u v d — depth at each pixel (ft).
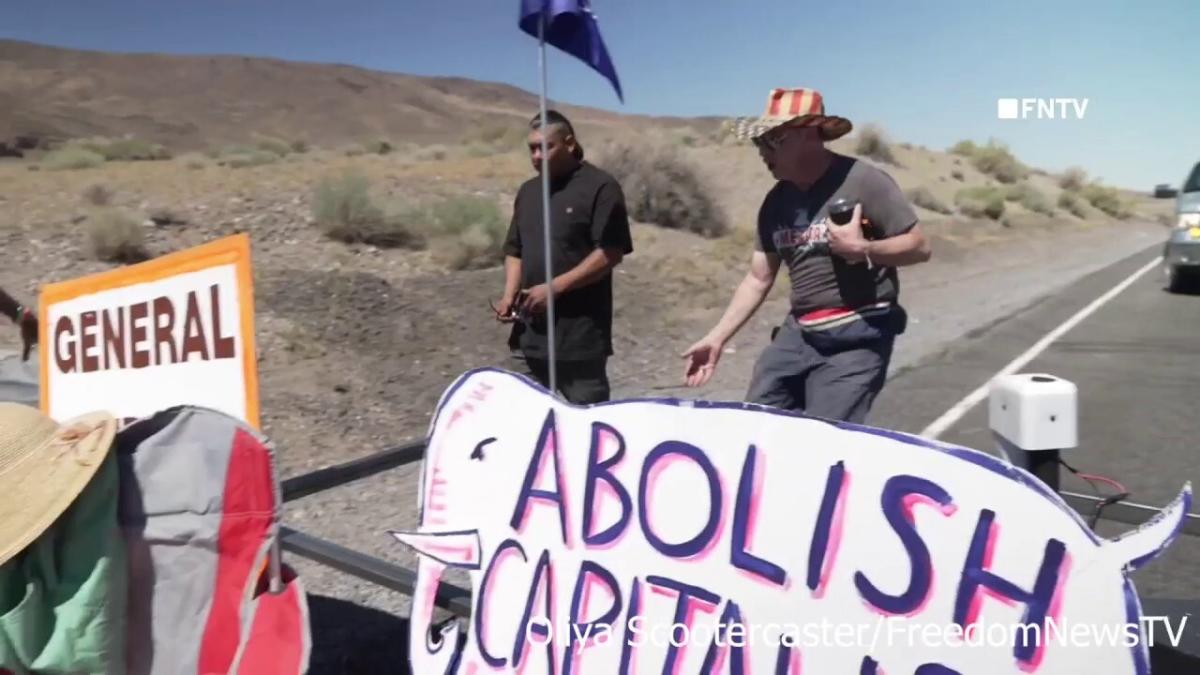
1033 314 45.01
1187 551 15.84
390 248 49.16
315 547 11.98
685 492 9.04
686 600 8.88
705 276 50.96
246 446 10.88
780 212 12.88
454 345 33.76
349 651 13.58
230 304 12.34
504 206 63.52
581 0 12.41
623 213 15.83
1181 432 24.02
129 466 11.13
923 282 59.88
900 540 7.87
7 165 103.55
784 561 8.39
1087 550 7.19
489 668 10.10
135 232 44.60
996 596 7.46
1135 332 39.22
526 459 10.31
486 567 10.39
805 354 12.94
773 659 8.37
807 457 8.38
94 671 10.57
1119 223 133.59
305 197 58.80
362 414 26.11
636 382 30.55
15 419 11.67
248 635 10.55
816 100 12.26
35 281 40.11
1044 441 8.99
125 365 14.14
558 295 15.76
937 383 29.50
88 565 10.65
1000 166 135.64
